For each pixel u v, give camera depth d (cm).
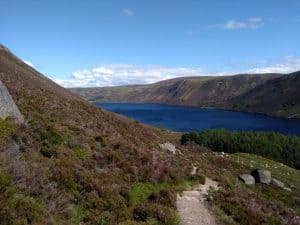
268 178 4491
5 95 2170
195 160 4072
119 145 2655
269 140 11075
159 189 2380
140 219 1844
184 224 1909
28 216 1373
